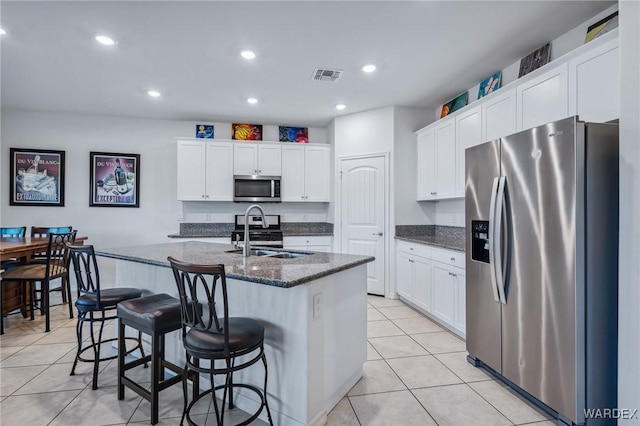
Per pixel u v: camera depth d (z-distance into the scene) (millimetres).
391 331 3166
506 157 2043
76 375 2307
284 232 5207
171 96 3902
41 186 4500
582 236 1630
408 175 4316
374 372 2373
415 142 4344
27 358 2568
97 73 3254
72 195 4598
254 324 1720
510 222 2012
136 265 2600
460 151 3402
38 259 3809
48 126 4520
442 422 1821
